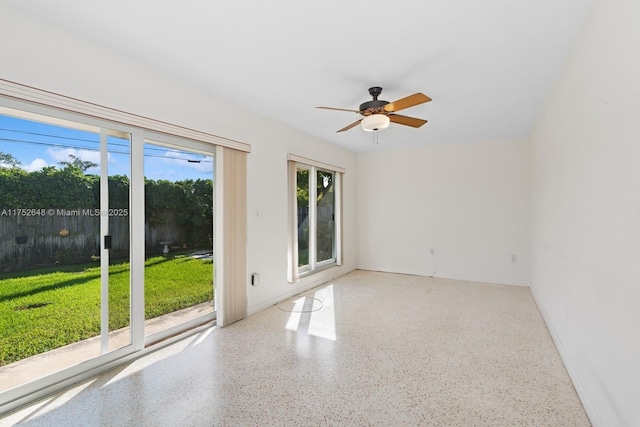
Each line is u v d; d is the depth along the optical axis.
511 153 4.83
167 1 1.70
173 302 2.86
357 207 6.09
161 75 2.52
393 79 2.68
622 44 1.36
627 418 1.32
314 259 4.90
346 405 1.87
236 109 3.26
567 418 1.76
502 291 4.47
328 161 5.11
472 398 1.94
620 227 1.39
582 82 1.94
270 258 3.76
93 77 2.09
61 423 1.70
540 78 2.64
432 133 4.55
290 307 3.73
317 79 2.69
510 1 1.68
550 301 2.99
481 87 2.84
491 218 4.98
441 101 3.20
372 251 5.98
